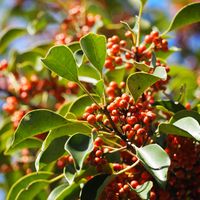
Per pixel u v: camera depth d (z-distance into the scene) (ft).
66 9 3.48
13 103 3.03
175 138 2.30
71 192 2.37
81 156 2.15
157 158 2.17
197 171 2.30
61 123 2.31
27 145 2.52
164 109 2.40
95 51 2.35
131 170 2.30
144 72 2.26
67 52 2.31
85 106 2.47
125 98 2.27
